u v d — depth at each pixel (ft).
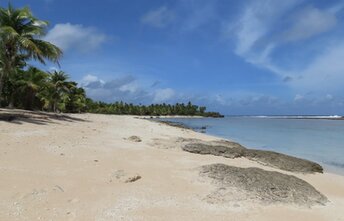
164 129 96.32
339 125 237.25
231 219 21.67
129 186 27.40
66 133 53.98
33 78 145.38
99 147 44.52
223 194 26.30
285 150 76.07
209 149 49.98
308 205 25.68
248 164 43.60
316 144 90.89
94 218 20.35
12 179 26.22
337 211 24.88
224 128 171.83
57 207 21.67
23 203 21.77
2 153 34.45
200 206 23.67
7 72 80.12
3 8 76.13
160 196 25.30
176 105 492.95
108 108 354.54
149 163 37.32
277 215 23.03
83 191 25.14
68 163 33.37
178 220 20.94
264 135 123.24
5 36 72.23
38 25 79.87
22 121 63.98
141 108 421.59
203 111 520.42
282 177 31.73
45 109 176.14
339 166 54.39
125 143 51.16
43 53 81.35
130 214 21.36
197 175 32.09
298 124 255.50
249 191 27.17
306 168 44.65
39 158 34.19
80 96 229.04
